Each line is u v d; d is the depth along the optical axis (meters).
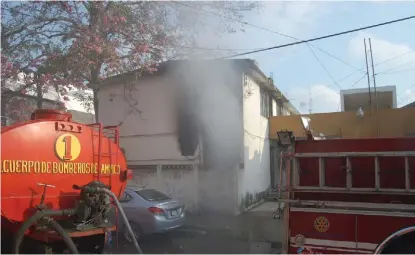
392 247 4.72
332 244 4.96
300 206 5.17
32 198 4.55
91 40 9.97
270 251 8.34
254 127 15.79
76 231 4.75
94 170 5.40
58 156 4.88
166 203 9.54
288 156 5.30
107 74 11.03
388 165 4.82
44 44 10.29
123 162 5.96
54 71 10.05
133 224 9.23
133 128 14.94
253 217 12.80
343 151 5.05
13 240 4.28
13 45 10.06
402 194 4.71
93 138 5.44
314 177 5.17
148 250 8.38
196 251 8.33
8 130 4.38
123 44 10.92
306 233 5.11
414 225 4.61
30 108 10.69
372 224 4.81
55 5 10.05
